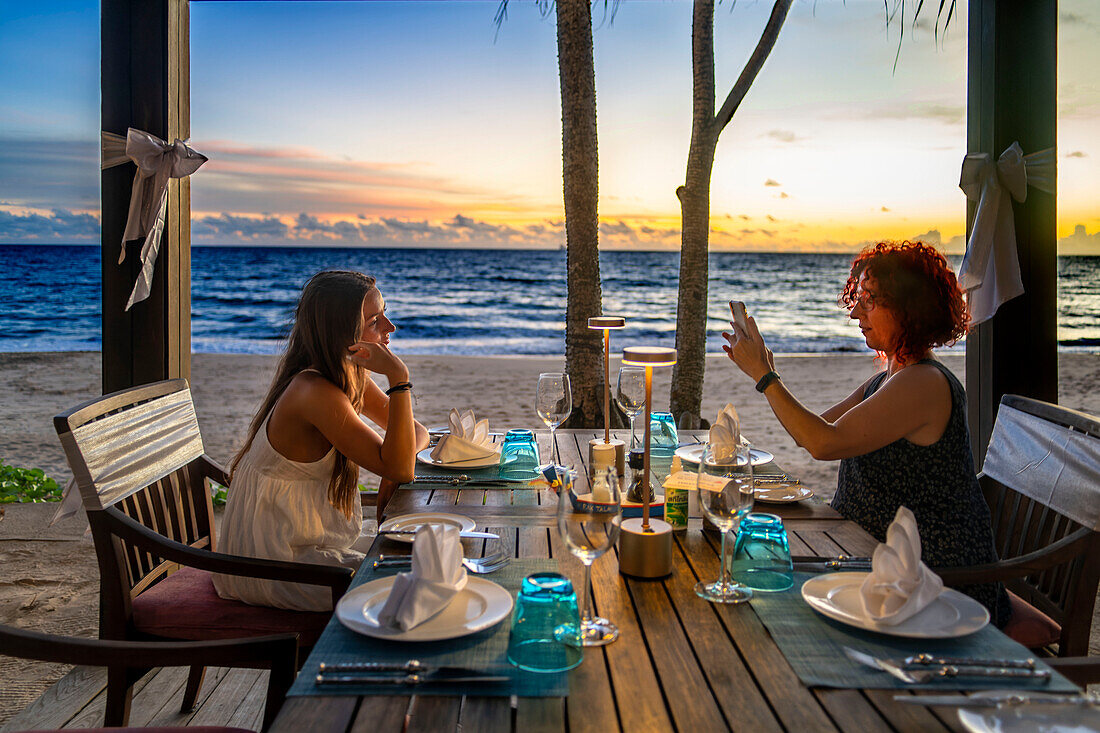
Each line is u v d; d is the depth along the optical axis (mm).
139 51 3625
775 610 1337
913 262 1923
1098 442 1924
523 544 1699
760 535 1496
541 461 2570
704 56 4531
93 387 12625
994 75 3607
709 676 1108
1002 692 1031
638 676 1107
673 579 1501
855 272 2059
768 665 1143
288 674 1444
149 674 2750
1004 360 3672
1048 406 2174
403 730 955
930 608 1277
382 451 2084
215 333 21469
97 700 2557
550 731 960
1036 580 2119
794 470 7445
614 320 2072
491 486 2203
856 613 1285
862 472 2012
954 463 1901
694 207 4613
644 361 1450
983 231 3578
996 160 3613
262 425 2127
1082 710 963
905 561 1283
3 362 15172
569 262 4387
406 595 1222
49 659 1366
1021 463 2221
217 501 5043
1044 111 3586
